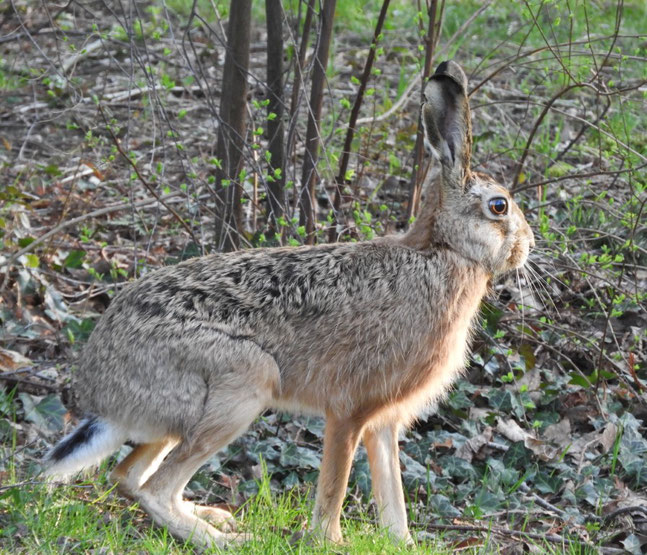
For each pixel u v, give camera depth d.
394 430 8.61
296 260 8.38
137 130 15.97
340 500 8.20
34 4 19.09
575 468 9.94
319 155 12.88
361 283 8.30
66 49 17.70
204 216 13.63
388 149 14.77
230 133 11.23
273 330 8.13
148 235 13.14
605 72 16.59
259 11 20.08
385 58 18.69
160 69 17.17
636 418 10.72
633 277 12.27
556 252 10.95
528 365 10.95
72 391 10.09
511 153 14.49
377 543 7.91
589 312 11.91
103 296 11.82
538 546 8.29
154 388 7.90
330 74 16.70
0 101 16.75
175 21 19.64
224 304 8.06
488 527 8.66
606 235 11.70
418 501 9.35
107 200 14.02
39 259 12.27
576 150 15.05
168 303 8.03
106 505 8.34
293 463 9.57
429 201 8.60
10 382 10.14
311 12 11.16
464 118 8.35
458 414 10.38
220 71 17.91
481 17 18.94
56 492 8.31
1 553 7.09
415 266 8.39
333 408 8.29
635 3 20.11
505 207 8.55
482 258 8.52
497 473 9.62
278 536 7.82
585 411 10.76
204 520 8.38
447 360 8.58
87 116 16.12
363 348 8.23
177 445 8.05
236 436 8.03
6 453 9.07
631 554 8.34
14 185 13.64
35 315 11.36
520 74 17.80
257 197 12.79
